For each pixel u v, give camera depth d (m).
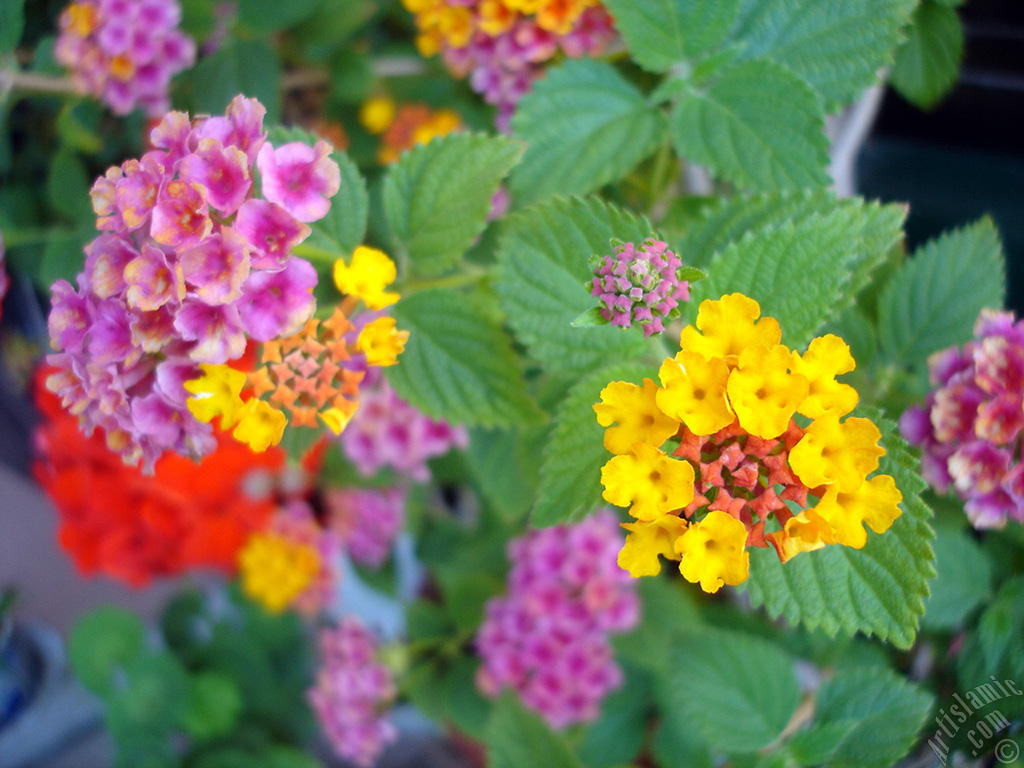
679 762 0.18
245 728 0.23
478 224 0.13
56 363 0.11
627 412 0.10
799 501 0.10
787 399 0.10
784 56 0.14
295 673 0.25
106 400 0.11
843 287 0.12
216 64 0.17
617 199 0.16
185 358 0.11
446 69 0.19
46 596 0.29
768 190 0.13
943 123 0.20
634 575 0.10
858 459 0.10
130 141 0.19
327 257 0.13
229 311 0.11
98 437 0.15
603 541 0.19
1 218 0.18
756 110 0.13
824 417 0.10
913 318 0.14
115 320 0.11
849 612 0.11
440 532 0.24
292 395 0.11
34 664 0.25
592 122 0.14
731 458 0.10
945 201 0.20
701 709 0.15
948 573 0.14
